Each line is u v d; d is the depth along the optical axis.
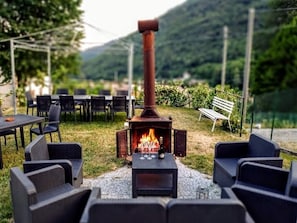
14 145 5.57
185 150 4.61
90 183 3.79
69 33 13.41
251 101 6.02
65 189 2.85
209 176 4.05
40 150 3.40
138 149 4.39
